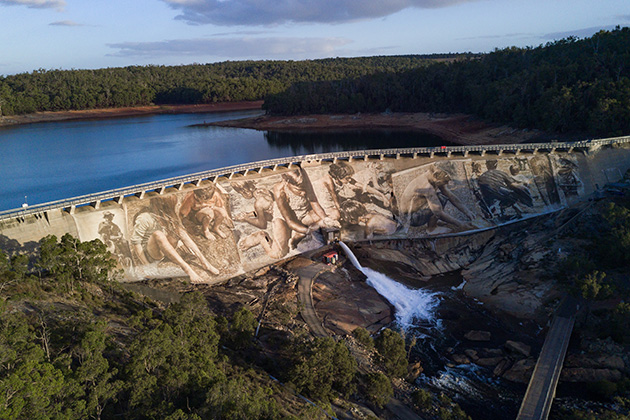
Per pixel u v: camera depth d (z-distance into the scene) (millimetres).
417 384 70438
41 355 42562
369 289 98875
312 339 78000
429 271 107188
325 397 59125
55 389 37750
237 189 112812
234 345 67438
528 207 122562
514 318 86812
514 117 199750
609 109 152625
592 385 66250
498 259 106312
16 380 35219
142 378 42906
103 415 40844
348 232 118562
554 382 66875
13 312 54094
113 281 80875
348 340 79250
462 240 116625
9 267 69188
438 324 87062
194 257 100438
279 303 89375
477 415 63844
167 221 101000
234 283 99250
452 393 68375
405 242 117562
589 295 77250
